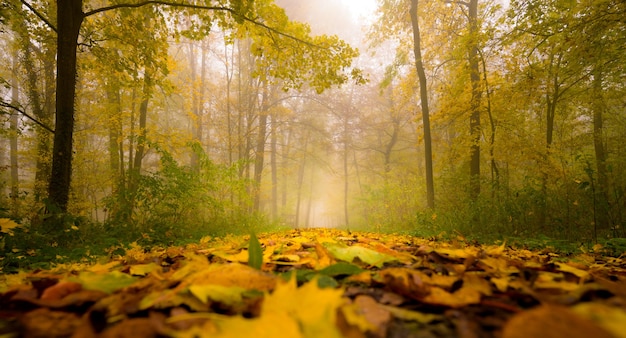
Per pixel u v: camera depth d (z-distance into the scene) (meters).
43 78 12.64
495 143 11.22
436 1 13.20
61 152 5.87
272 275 0.99
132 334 0.56
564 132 14.30
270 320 0.46
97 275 1.05
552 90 11.09
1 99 6.07
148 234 6.09
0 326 0.64
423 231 9.09
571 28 7.75
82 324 0.64
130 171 7.90
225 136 20.52
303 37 8.69
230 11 7.57
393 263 1.54
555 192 7.77
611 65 9.06
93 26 8.18
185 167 8.95
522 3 8.12
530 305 0.79
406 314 0.69
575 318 0.49
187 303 0.75
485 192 10.88
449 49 13.90
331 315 0.51
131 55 8.59
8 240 3.63
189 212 9.35
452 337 0.59
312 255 1.70
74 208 11.08
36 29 8.06
